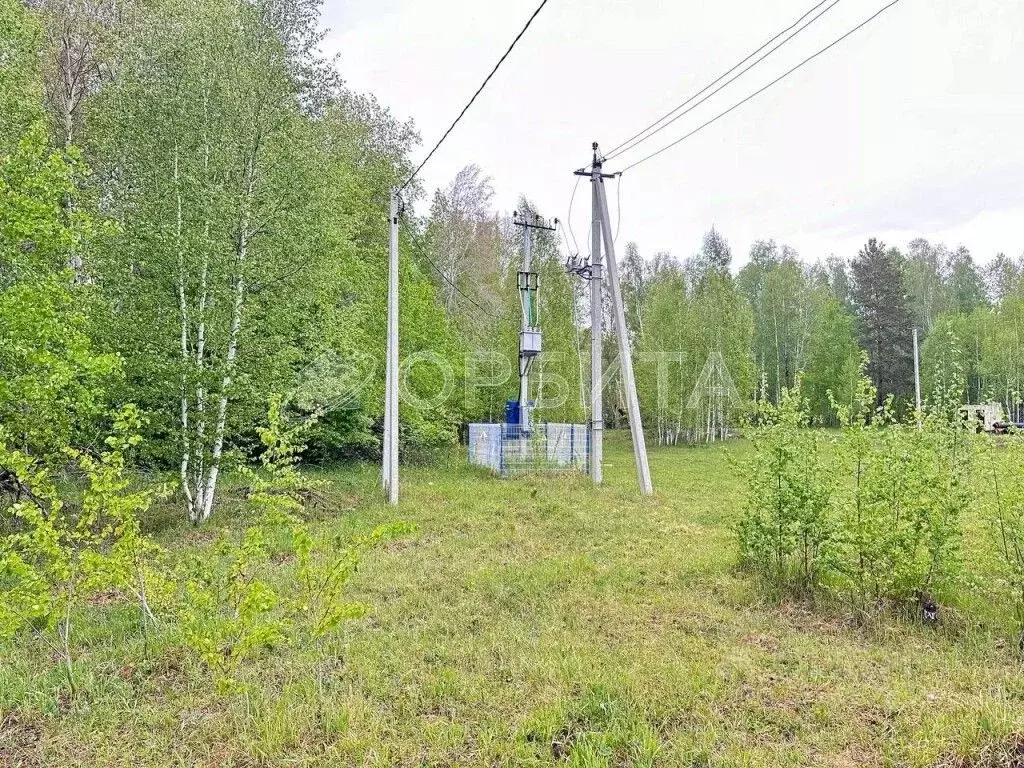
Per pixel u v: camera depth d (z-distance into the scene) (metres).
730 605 5.75
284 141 10.34
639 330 36.09
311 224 10.60
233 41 9.95
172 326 8.97
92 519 4.36
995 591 5.48
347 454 17.58
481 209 29.69
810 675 4.25
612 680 4.07
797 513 5.96
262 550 4.61
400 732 3.56
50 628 4.34
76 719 3.74
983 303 43.25
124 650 4.65
